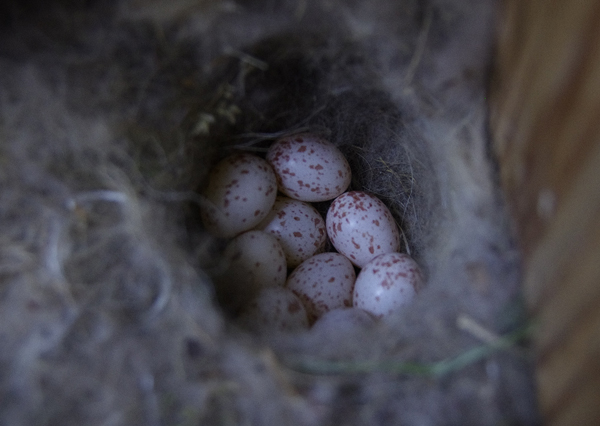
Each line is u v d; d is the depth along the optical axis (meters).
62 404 0.07
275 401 0.07
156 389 0.07
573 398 0.06
